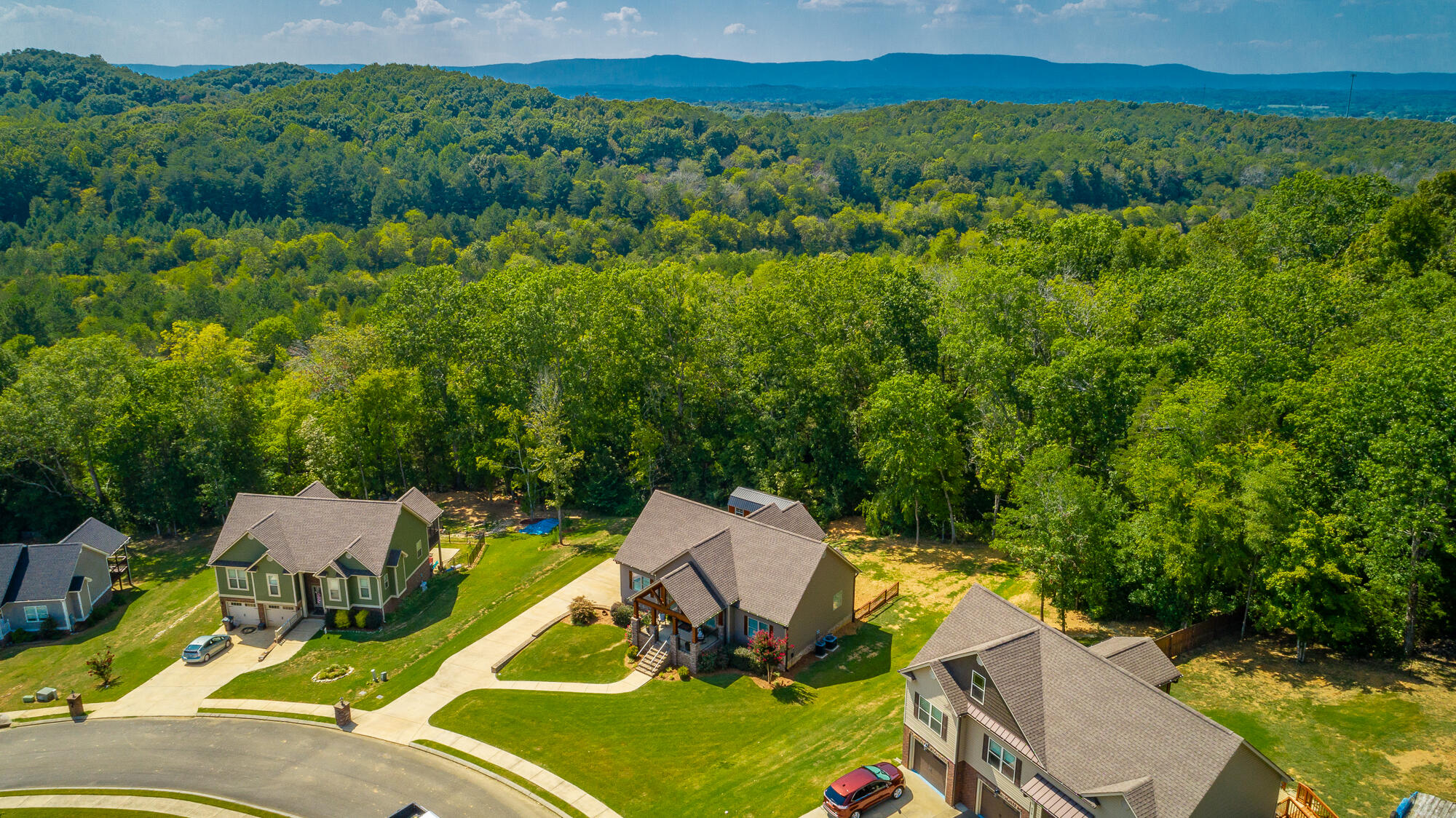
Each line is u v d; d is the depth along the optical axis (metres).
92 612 56.50
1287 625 42.28
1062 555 42.53
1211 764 26.33
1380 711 35.03
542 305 70.62
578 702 42.41
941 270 82.31
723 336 71.69
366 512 55.03
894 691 41.22
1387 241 65.75
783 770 35.88
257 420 75.44
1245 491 39.47
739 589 45.81
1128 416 51.59
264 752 39.94
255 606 53.88
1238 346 49.06
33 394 67.94
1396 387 38.88
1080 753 28.73
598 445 73.44
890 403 57.25
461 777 37.34
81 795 37.28
